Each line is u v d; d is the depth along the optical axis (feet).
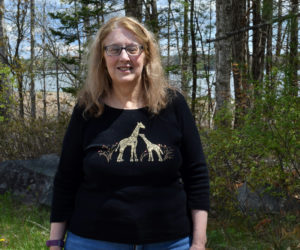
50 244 5.28
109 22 5.37
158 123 5.11
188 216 5.27
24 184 18.26
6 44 40.40
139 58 5.16
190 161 5.24
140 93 5.29
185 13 37.65
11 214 16.19
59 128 22.13
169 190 4.99
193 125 5.34
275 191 13.08
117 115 5.14
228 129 13.83
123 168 4.86
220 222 13.05
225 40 28.12
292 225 11.96
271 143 11.43
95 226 4.88
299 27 12.34
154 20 33.99
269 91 11.76
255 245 11.44
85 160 5.06
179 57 39.27
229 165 13.47
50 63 36.63
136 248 4.81
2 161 21.50
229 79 27.84
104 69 5.35
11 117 25.64
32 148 21.91
